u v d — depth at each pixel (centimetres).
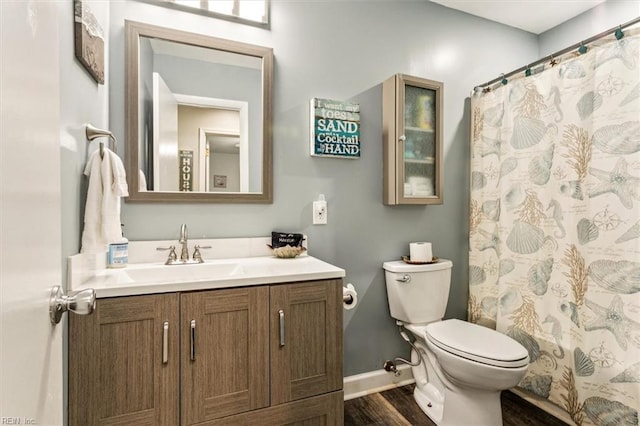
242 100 167
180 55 157
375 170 199
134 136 148
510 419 168
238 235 166
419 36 211
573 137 162
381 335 200
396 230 205
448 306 222
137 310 104
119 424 101
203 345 111
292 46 178
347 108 186
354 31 193
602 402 146
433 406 170
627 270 140
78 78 110
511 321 191
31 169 52
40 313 55
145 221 150
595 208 151
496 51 237
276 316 122
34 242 53
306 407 126
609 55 147
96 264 125
